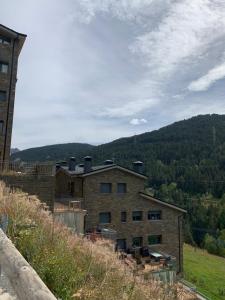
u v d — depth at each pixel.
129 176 28.12
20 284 2.84
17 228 6.36
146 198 28.31
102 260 6.30
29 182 19.22
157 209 28.62
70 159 31.11
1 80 25.84
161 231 28.34
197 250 54.88
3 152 25.36
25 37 26.73
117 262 6.76
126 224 27.23
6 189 11.55
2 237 3.85
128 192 27.84
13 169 20.95
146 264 18.73
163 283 6.92
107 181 27.11
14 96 26.34
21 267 3.05
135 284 5.59
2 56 26.11
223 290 25.09
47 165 19.91
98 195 26.64
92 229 24.84
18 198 9.48
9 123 25.86
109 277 5.34
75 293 4.41
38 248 5.41
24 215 7.57
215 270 34.88
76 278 4.86
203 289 25.20
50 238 6.27
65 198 26.78
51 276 4.59
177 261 28.30
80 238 7.98
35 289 2.65
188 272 30.73
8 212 7.27
